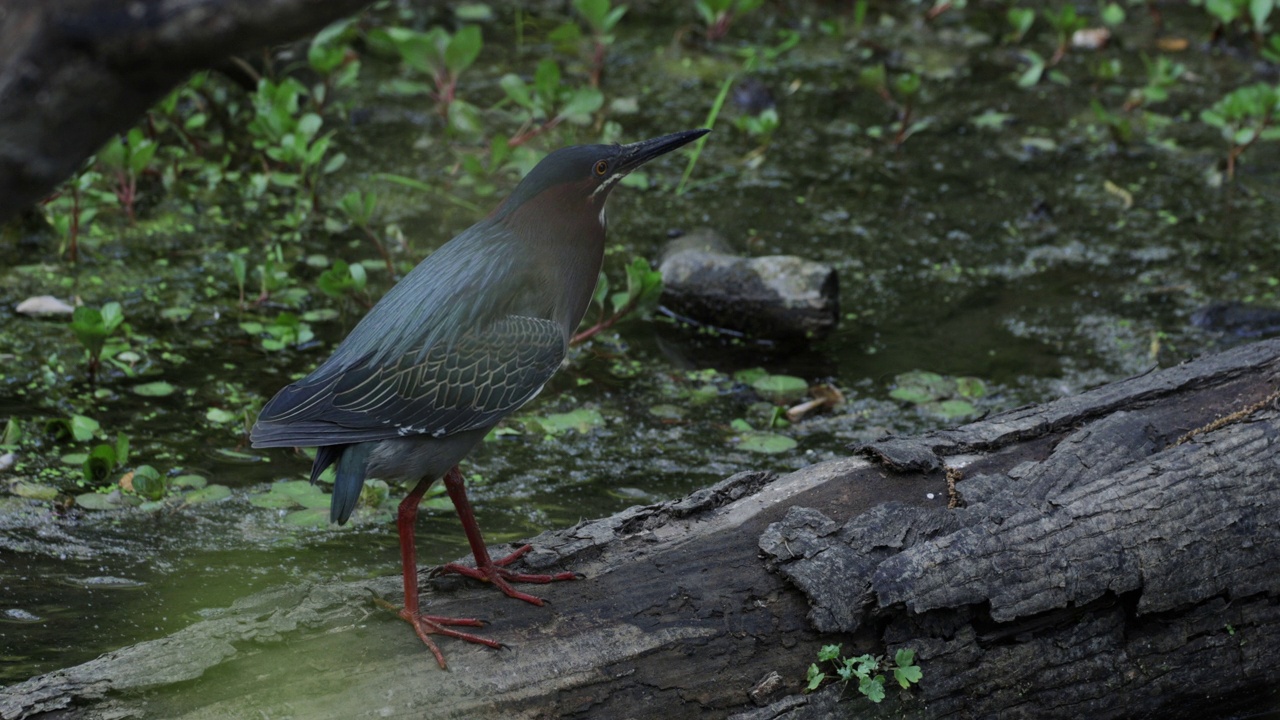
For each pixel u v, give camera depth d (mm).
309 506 9758
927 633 7164
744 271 12852
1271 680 7914
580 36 19703
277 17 3621
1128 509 7496
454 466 7363
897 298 13547
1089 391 8750
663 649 6918
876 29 20734
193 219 14352
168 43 3586
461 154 15727
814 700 6992
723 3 19078
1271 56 18062
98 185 14695
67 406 10859
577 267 7828
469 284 7395
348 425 7023
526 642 6836
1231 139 16062
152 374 11477
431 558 9156
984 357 12430
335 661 6633
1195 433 8148
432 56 16062
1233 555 7617
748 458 10773
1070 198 15711
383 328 7305
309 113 15156
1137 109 18141
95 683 6285
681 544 7469
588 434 11070
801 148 16891
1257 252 14469
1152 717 7715
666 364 12344
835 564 7156
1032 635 7344
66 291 12695
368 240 14148
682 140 7977
